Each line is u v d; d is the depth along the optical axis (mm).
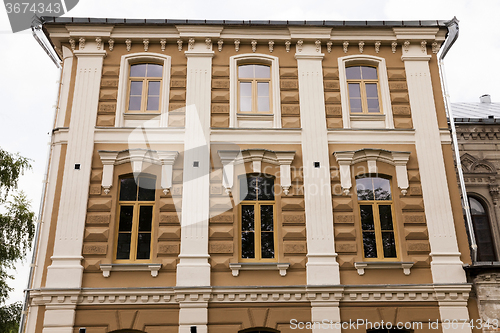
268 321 10539
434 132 12375
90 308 10461
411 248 11266
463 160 14234
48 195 11375
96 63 12672
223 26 13016
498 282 10727
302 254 11117
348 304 10750
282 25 13000
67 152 11695
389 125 12500
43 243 10953
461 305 10766
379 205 11867
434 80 13039
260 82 13008
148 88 12836
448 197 11719
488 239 13555
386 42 13305
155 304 10555
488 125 14547
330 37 13188
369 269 11047
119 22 12812
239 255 11242
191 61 12820
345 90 12773
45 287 10367
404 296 10820
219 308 10602
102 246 10930
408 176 11953
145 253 11180
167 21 12961
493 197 13906
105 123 12117
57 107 12398
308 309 10656
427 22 13242
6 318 15344
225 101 12500
